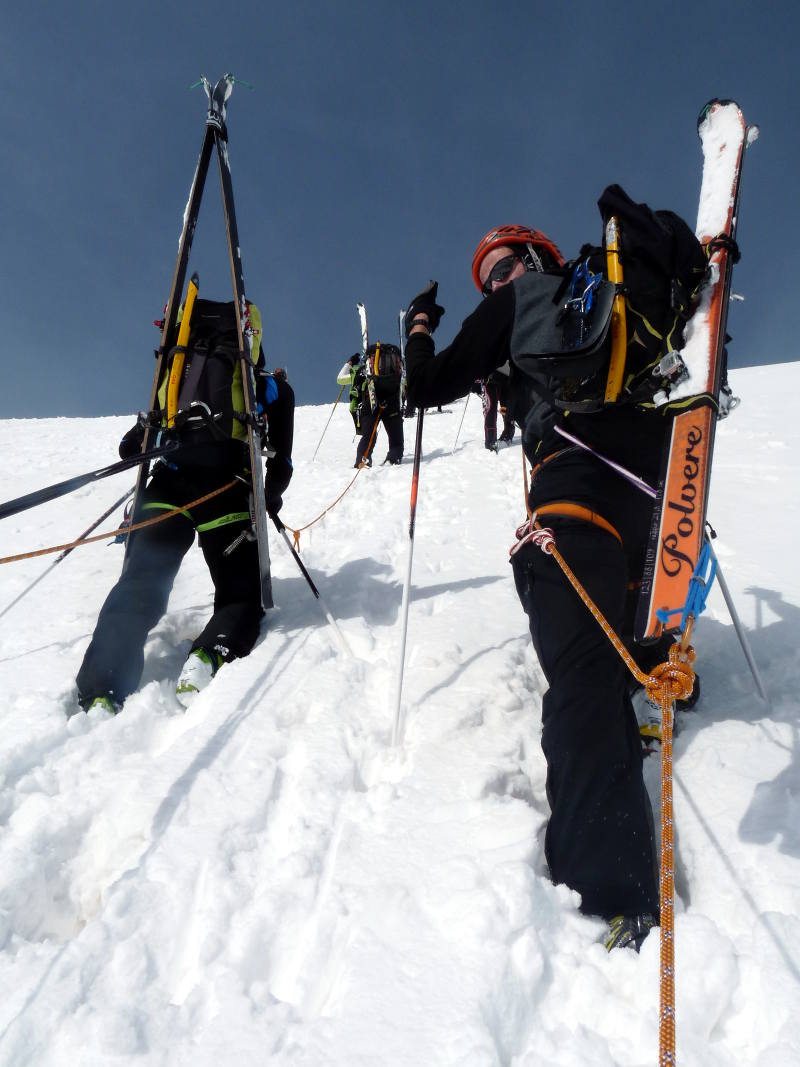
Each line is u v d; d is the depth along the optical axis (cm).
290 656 262
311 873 158
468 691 229
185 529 278
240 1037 121
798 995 119
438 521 511
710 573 154
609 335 176
